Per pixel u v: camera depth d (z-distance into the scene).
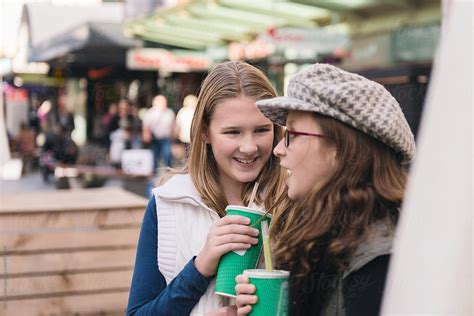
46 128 11.97
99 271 3.67
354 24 7.40
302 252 1.26
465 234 0.83
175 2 8.30
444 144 0.85
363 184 1.25
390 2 6.84
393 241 1.22
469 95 0.84
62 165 10.88
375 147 1.27
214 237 1.51
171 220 1.66
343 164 1.25
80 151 11.26
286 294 1.35
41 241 3.54
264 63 8.06
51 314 3.57
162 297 1.57
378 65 6.55
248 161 1.65
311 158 1.29
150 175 8.67
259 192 1.74
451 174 0.84
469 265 0.82
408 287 0.86
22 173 11.71
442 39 0.91
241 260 1.49
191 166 1.70
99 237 3.66
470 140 0.84
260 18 8.20
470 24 0.85
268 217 1.51
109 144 11.34
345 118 1.25
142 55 9.59
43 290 3.55
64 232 3.59
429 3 6.65
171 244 1.65
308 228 1.25
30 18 9.09
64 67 11.01
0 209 3.49
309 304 1.29
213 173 1.74
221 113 1.64
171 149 10.03
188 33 9.42
